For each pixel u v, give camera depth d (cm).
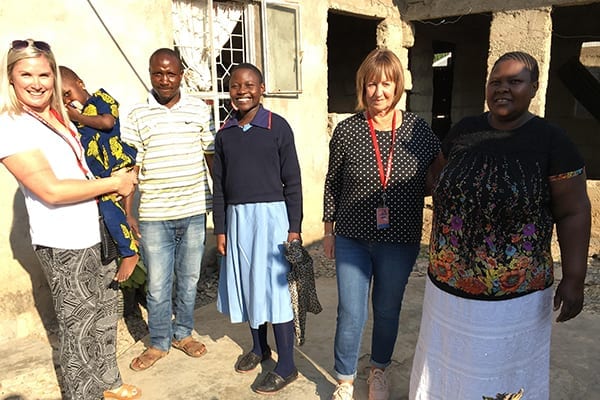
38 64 206
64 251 225
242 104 266
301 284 272
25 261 359
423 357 219
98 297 249
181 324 333
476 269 190
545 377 205
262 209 271
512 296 189
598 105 928
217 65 503
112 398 274
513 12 570
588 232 181
